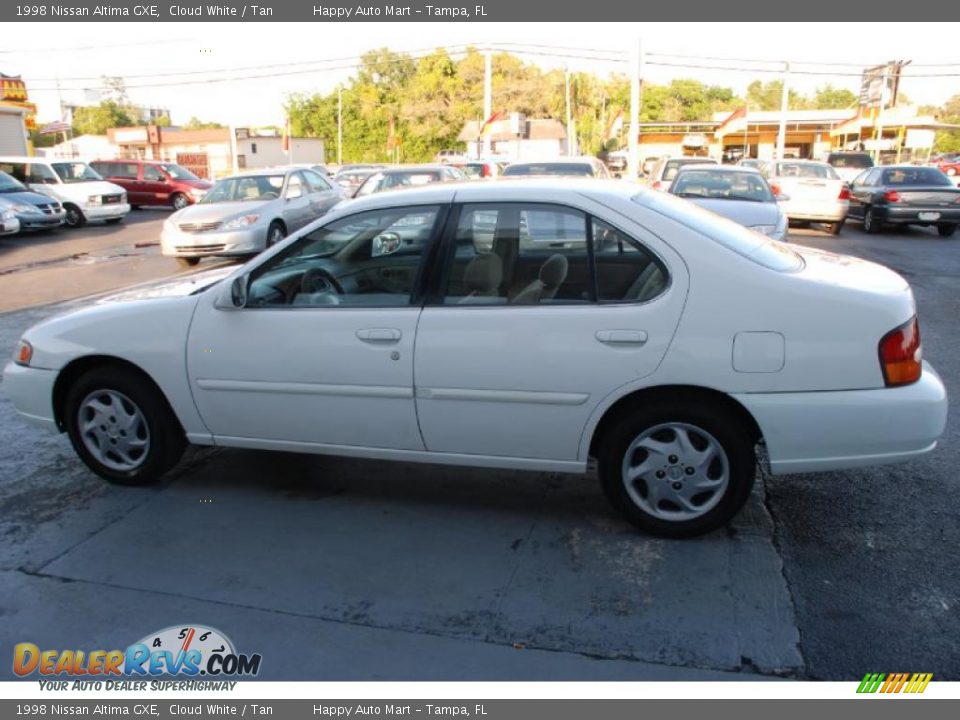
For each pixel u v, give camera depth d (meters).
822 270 3.63
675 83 82.69
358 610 3.19
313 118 69.50
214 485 4.42
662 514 3.63
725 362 3.33
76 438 4.39
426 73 60.66
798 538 3.67
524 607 3.17
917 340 3.41
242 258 14.73
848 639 2.93
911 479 4.29
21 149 31.30
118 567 3.56
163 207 26.42
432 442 3.78
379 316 3.72
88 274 12.97
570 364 3.46
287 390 3.90
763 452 4.68
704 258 3.39
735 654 2.86
